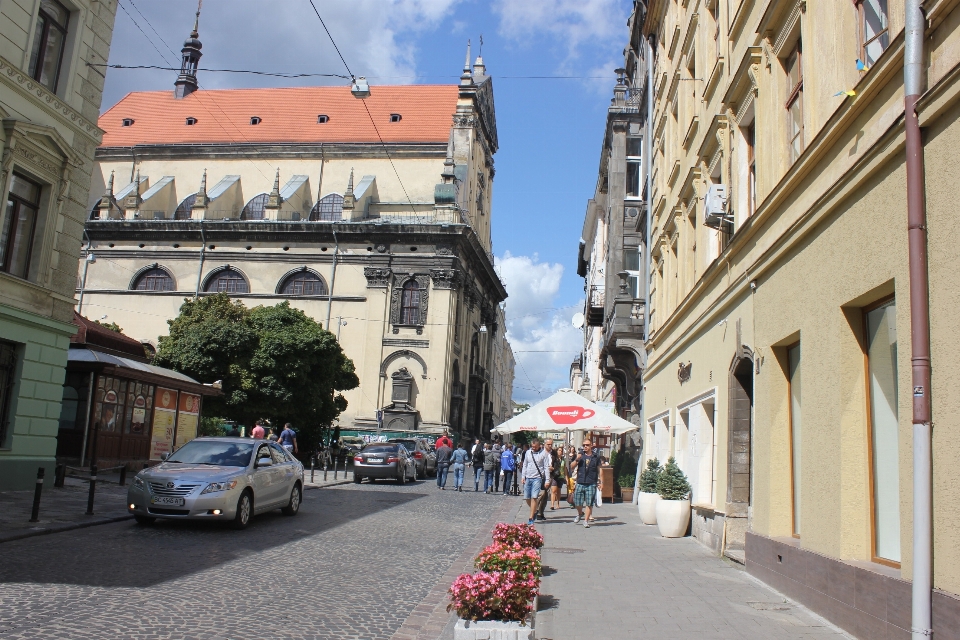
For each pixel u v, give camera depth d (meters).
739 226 12.03
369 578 9.56
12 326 16.14
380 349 52.41
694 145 16.20
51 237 17.16
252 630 6.74
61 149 17.16
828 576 7.54
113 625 6.61
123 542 11.31
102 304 55.03
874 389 7.38
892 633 6.16
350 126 61.12
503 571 7.12
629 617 7.68
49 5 17.14
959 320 5.45
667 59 21.31
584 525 16.38
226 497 13.10
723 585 9.52
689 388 15.73
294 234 54.22
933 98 5.81
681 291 17.61
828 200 7.94
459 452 27.48
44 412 17.22
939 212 5.78
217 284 55.00
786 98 10.25
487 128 65.56
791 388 9.82
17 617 6.69
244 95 65.06
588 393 55.03
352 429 51.03
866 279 7.07
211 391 27.23
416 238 53.38
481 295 64.50
